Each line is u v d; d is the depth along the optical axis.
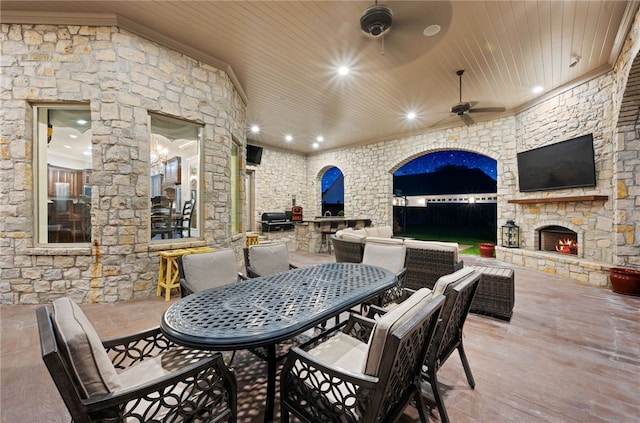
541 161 4.89
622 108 3.54
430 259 3.15
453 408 1.56
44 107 3.23
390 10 2.48
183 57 3.62
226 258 2.38
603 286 3.82
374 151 8.05
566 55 3.61
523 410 1.54
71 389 0.79
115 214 3.21
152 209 3.77
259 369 1.95
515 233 5.52
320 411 1.10
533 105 5.14
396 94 4.89
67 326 0.88
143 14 3.01
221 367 1.10
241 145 5.05
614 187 3.81
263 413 1.53
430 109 5.63
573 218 4.46
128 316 2.79
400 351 0.98
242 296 1.67
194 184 4.10
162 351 1.50
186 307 1.49
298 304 1.54
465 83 4.45
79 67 3.11
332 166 9.27
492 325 2.64
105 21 3.07
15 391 1.66
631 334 2.43
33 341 2.27
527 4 2.67
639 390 1.70
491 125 6.00
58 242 3.36
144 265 3.38
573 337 2.39
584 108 4.21
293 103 5.34
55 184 3.37
